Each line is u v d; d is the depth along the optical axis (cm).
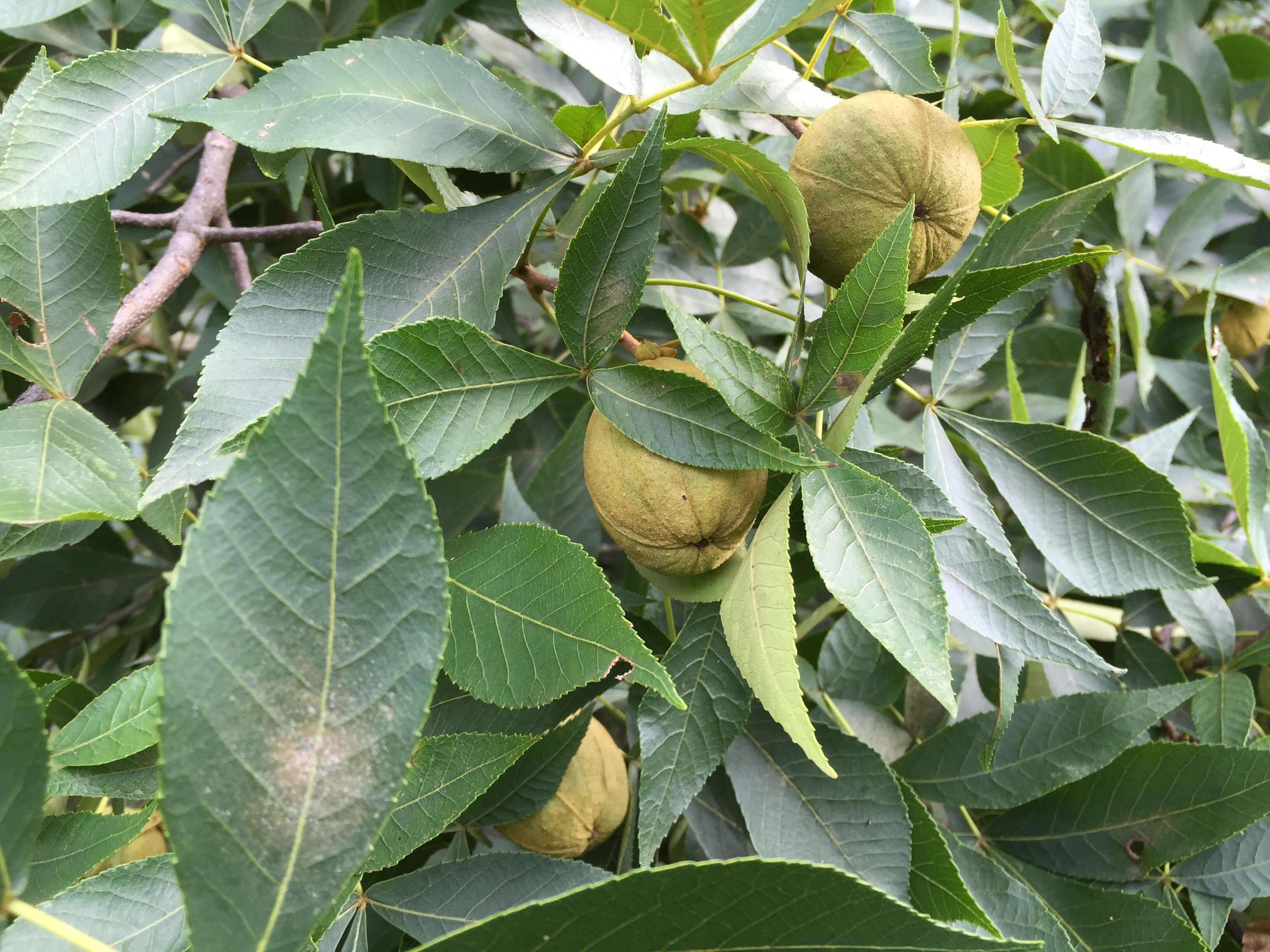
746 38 90
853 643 143
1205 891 120
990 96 182
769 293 193
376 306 86
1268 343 196
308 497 45
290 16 176
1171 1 225
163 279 135
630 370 89
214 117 83
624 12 84
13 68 180
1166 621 158
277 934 45
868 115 98
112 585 188
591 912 52
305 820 46
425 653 47
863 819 104
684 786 96
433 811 87
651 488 88
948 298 85
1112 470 114
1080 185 187
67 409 99
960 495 116
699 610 101
